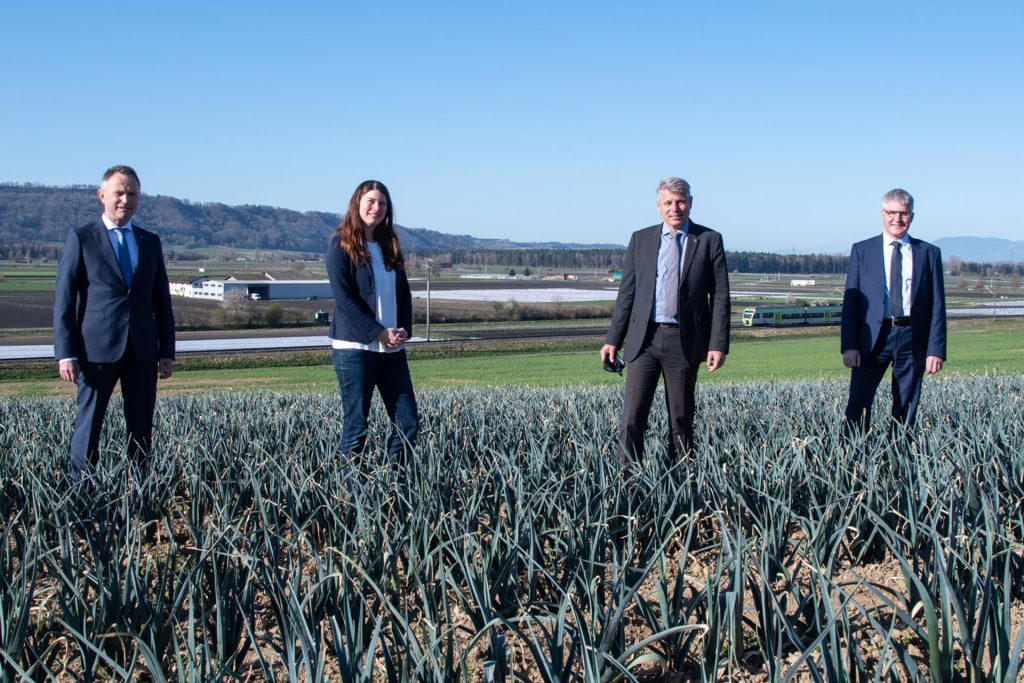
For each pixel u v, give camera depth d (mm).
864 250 7051
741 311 90125
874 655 3240
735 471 4922
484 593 3186
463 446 6320
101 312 5910
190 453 5727
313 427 7363
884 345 6957
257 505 4652
